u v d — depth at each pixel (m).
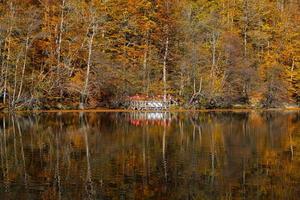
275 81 66.62
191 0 75.56
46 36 59.00
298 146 24.69
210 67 64.75
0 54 53.44
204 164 19.38
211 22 68.62
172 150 23.19
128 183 15.96
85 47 61.72
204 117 46.72
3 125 35.84
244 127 35.34
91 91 59.41
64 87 57.72
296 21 75.44
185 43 64.62
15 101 52.16
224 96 63.72
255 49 73.31
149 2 67.38
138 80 61.75
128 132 31.27
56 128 33.72
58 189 15.16
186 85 62.97
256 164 19.48
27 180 16.39
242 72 65.06
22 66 54.91
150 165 19.05
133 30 66.62
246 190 15.17
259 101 66.06
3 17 54.75
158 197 14.31
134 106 59.81
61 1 64.25
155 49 65.38
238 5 76.00
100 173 17.50
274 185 15.80
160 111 57.03
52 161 20.02
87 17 62.72
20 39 55.69
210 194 14.66
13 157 21.06
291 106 68.44
